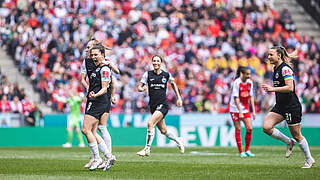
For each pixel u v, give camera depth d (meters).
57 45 82.88
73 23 86.88
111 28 91.25
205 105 80.44
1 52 84.88
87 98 31.20
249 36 97.31
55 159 42.31
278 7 111.12
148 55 87.75
